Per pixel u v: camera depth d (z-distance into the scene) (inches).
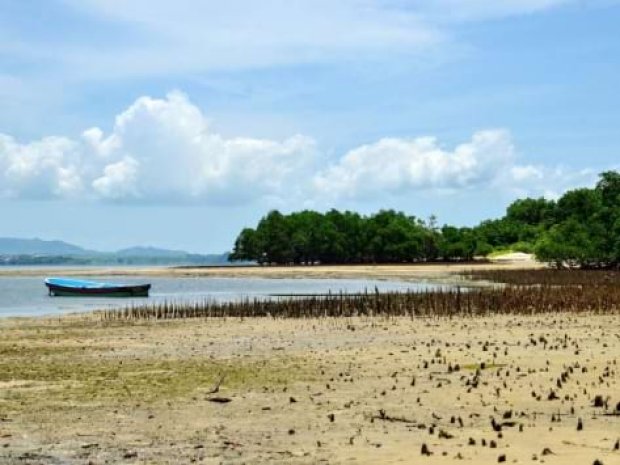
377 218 7593.5
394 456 502.0
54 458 518.3
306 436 570.9
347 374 885.2
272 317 1852.9
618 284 2559.1
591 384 784.9
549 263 4751.5
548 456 492.1
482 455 498.6
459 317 1788.9
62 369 965.8
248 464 492.1
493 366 928.3
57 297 2965.1
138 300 2755.9
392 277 4544.8
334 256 7564.0
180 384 826.2
